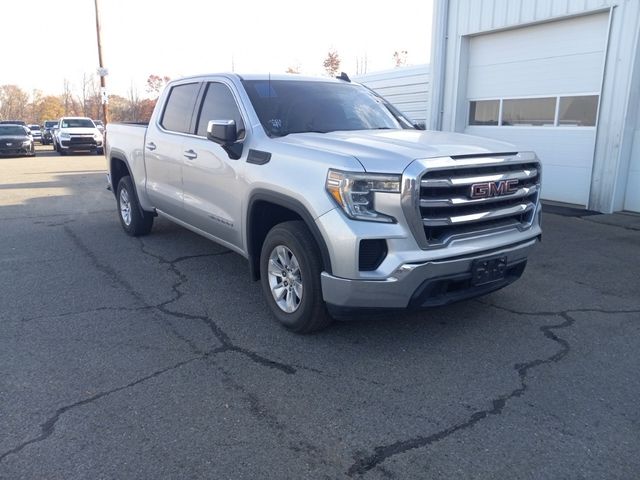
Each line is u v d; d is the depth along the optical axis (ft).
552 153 32.99
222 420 10.11
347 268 11.64
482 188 12.23
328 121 16.06
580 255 21.38
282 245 13.56
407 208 11.33
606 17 29.12
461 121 38.99
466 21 36.68
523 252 13.61
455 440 9.55
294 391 11.13
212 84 17.74
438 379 11.64
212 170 16.31
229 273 18.98
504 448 9.33
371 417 10.23
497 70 36.01
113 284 17.84
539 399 10.87
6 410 10.41
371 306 11.87
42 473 8.64
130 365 12.23
